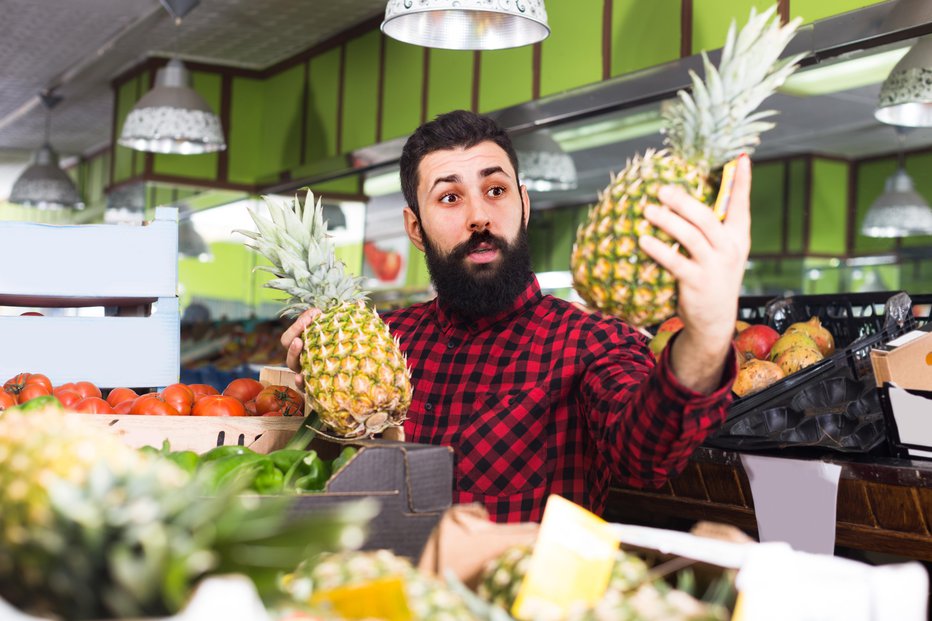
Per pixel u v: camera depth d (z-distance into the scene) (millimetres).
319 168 6598
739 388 2559
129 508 693
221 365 6551
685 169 1093
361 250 6438
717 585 1016
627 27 4367
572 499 1855
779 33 1106
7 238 2441
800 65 3650
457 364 1992
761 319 3486
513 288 1906
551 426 1871
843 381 2348
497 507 1841
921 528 1959
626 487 2633
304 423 1728
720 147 1104
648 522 2684
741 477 2299
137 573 677
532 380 1892
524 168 5469
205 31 6527
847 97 4535
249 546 752
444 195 1889
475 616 902
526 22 3195
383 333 1624
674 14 4129
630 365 1762
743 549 1013
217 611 684
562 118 4691
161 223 2562
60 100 8234
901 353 2080
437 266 1920
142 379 2541
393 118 5957
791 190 6891
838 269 6605
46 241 2477
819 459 2119
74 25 6500
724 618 884
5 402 2115
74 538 682
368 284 6375
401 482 1220
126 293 2531
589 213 1150
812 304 3242
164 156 7172
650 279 1061
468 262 1884
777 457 2176
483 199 1881
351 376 1562
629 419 1367
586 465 1869
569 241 6508
